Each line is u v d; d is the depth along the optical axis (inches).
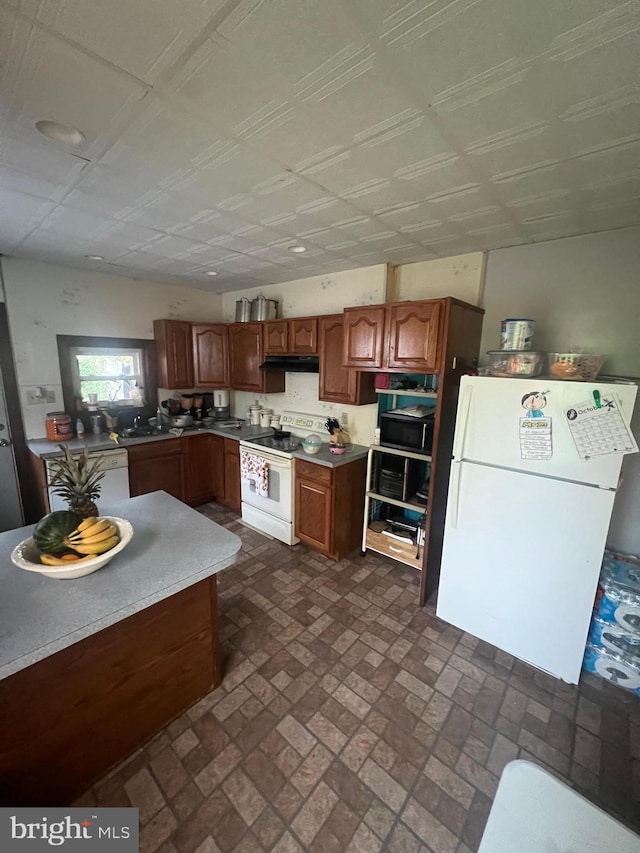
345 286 131.9
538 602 78.0
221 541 67.1
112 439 133.6
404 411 110.3
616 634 76.0
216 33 35.1
